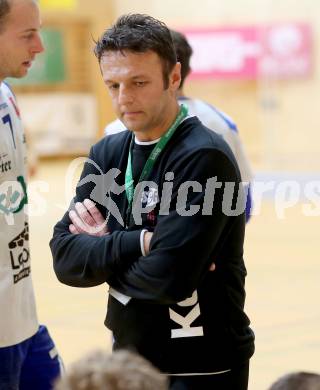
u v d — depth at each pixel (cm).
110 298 607
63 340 1253
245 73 3466
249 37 3431
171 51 575
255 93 3466
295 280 1641
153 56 564
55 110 3934
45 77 3966
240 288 604
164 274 555
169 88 584
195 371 581
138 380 346
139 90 567
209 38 3516
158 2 3744
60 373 758
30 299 717
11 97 711
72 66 4009
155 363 583
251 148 3472
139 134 593
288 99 3381
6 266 682
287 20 3347
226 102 3531
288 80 3369
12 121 698
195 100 846
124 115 577
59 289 1586
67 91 4016
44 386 743
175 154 578
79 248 599
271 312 1397
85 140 3981
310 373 430
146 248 576
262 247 2011
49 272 1739
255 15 3438
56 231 629
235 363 592
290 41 3341
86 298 1513
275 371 1092
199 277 566
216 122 835
